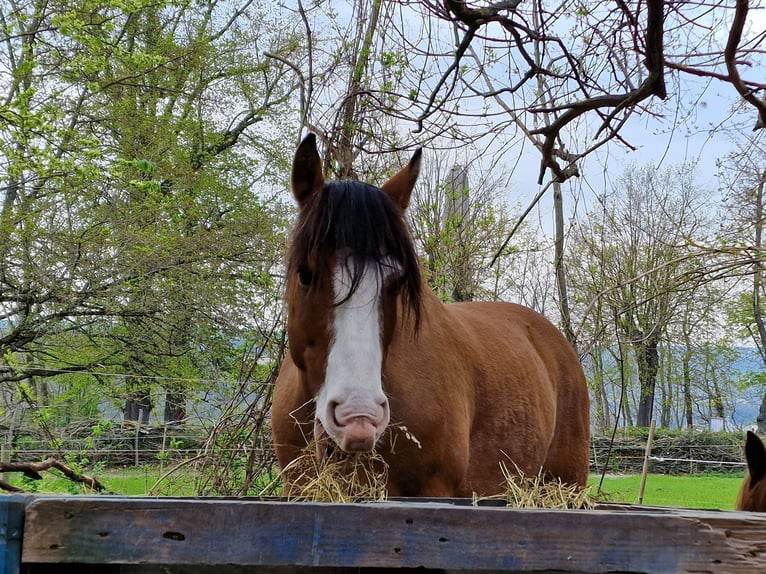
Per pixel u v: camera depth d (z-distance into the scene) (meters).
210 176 14.94
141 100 13.74
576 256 10.51
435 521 1.44
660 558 1.45
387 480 2.90
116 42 10.20
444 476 3.02
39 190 11.17
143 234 11.18
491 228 10.47
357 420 2.25
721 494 13.06
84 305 11.24
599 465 18.59
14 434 9.52
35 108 10.42
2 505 1.41
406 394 2.87
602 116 4.79
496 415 3.59
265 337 5.45
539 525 1.45
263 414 5.07
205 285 11.32
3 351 10.60
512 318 4.61
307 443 3.02
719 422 25.41
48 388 15.48
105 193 11.45
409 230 2.67
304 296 2.60
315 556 1.42
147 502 1.42
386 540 1.43
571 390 4.71
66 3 9.60
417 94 4.96
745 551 1.46
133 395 12.34
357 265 2.43
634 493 12.80
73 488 6.53
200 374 11.98
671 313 6.42
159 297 11.38
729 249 4.32
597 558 1.45
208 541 1.41
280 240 9.64
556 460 4.60
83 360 12.39
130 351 11.97
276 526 1.42
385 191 3.04
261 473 5.26
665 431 20.00
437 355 3.11
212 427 5.99
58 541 1.39
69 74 10.73
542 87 5.36
